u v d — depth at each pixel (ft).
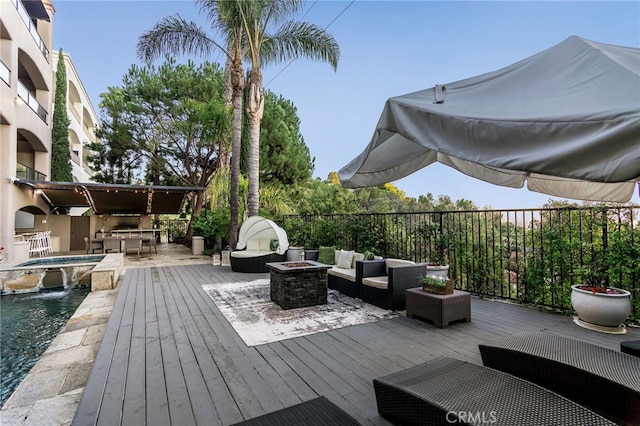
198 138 44.57
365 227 23.04
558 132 5.54
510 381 6.02
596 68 6.82
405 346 10.21
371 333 11.37
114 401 7.13
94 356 10.18
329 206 34.17
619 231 12.17
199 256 36.47
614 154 4.92
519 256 15.43
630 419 5.93
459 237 17.66
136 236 39.34
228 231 36.37
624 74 6.20
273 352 9.78
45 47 43.27
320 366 8.84
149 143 45.83
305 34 30.58
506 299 15.96
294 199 42.09
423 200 33.63
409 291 13.20
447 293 12.46
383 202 29.71
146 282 20.75
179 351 9.87
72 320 13.92
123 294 17.39
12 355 12.17
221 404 7.04
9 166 31.96
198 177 50.39
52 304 19.42
